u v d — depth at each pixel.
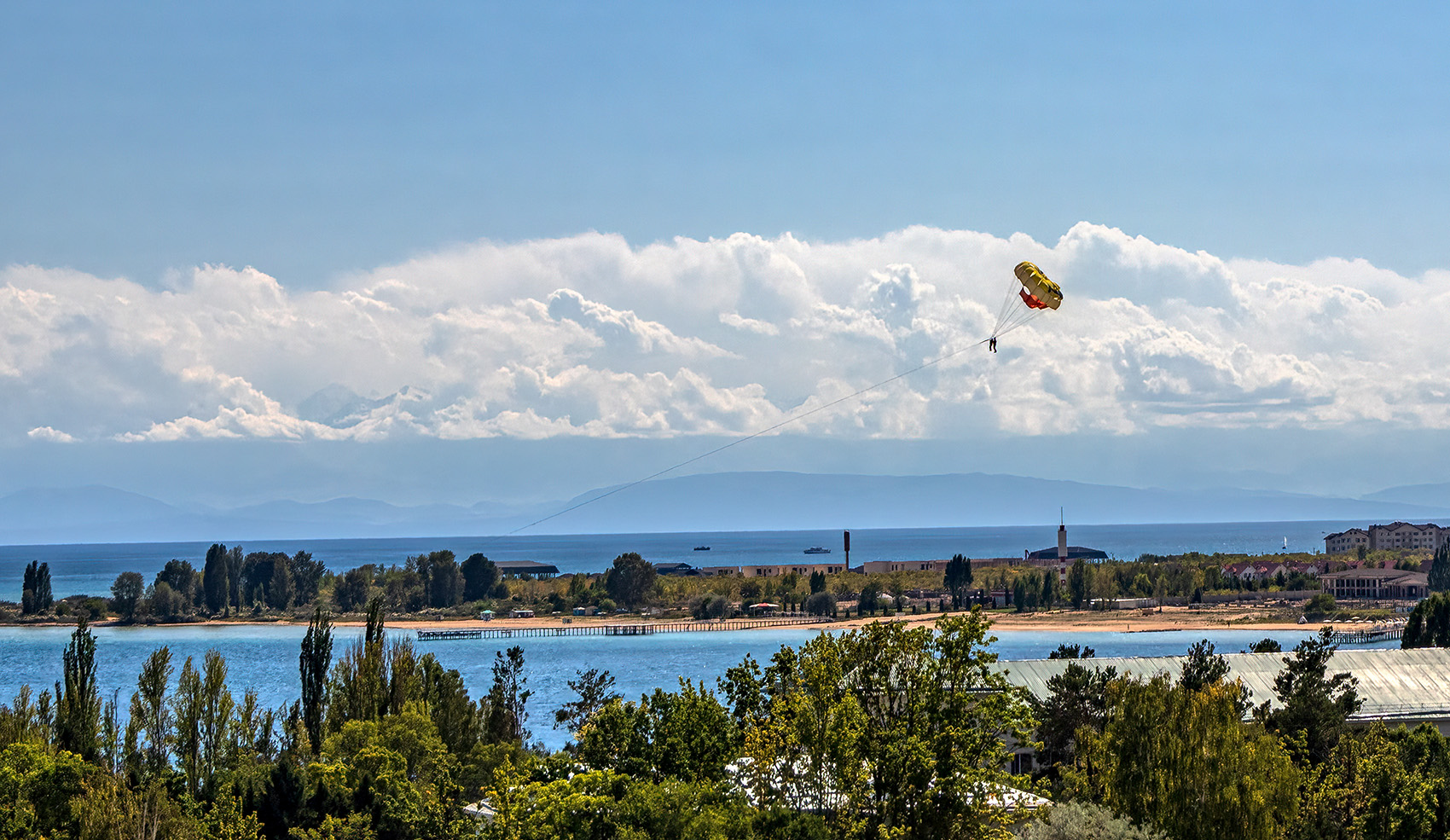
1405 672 162.75
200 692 145.75
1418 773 116.44
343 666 164.75
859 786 90.50
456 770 146.50
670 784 94.62
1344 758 119.62
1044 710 135.75
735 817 88.94
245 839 111.62
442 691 165.50
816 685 94.88
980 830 91.69
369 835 114.12
